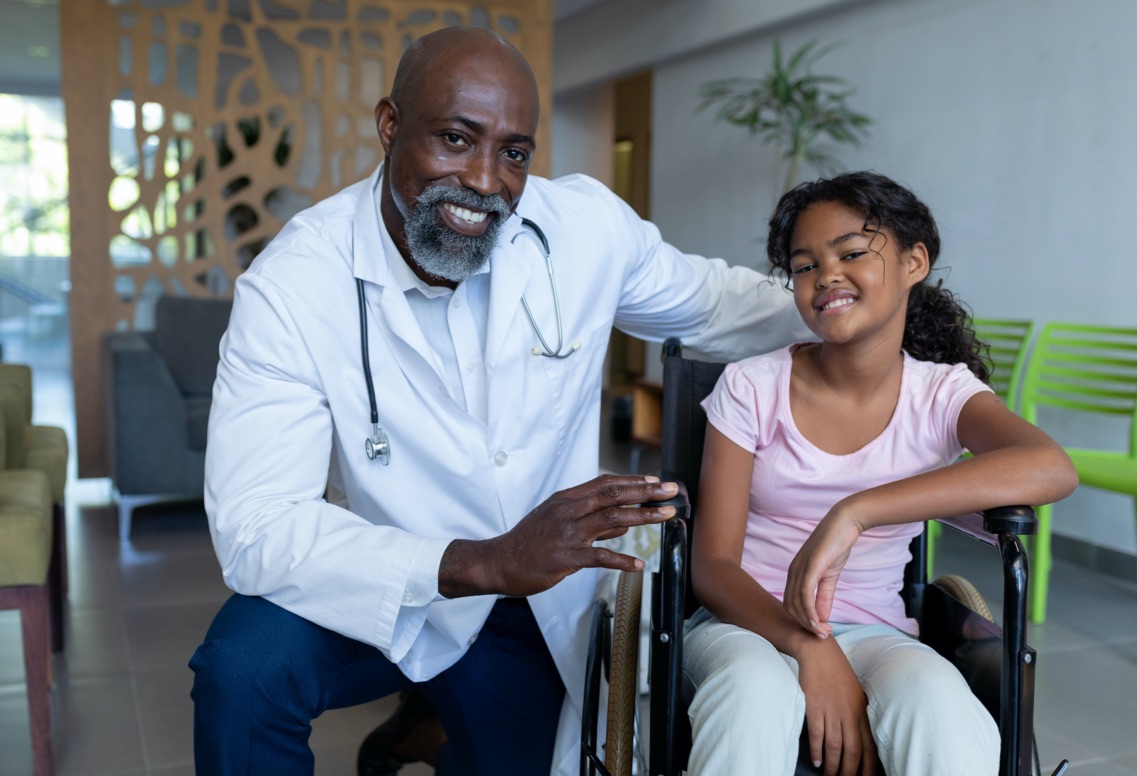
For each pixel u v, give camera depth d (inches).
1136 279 131.5
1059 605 119.7
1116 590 126.6
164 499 171.8
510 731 56.7
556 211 55.5
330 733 84.2
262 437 48.0
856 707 45.7
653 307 61.8
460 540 45.8
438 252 47.7
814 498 54.1
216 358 171.3
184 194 185.5
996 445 49.1
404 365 50.5
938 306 58.0
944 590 57.8
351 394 50.3
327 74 193.8
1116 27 133.3
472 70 45.8
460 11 198.8
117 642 104.4
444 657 53.1
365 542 45.9
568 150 311.0
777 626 48.2
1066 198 141.9
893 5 175.2
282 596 47.0
